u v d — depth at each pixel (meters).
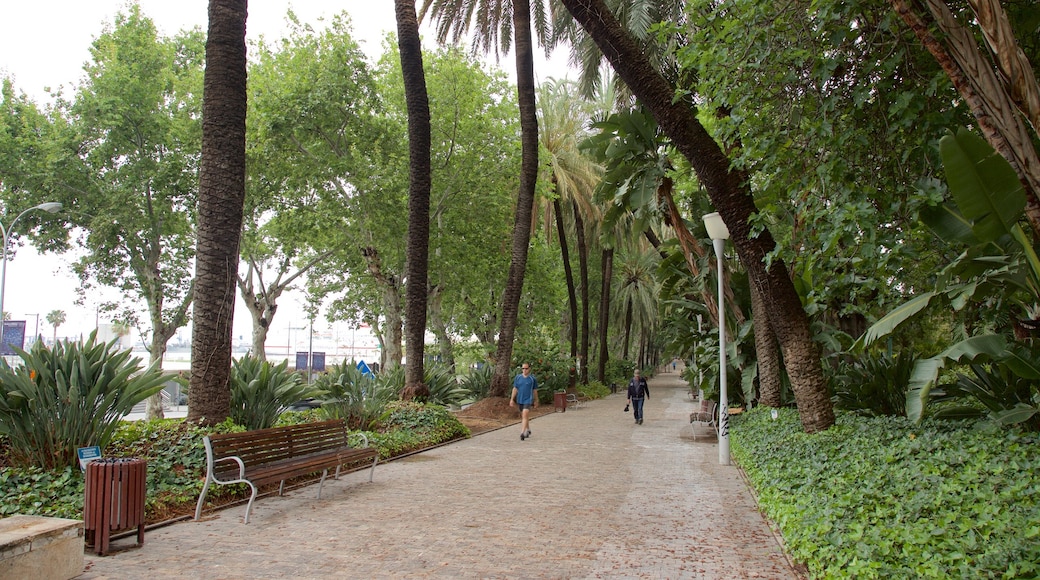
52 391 6.59
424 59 22.03
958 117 6.71
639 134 13.59
